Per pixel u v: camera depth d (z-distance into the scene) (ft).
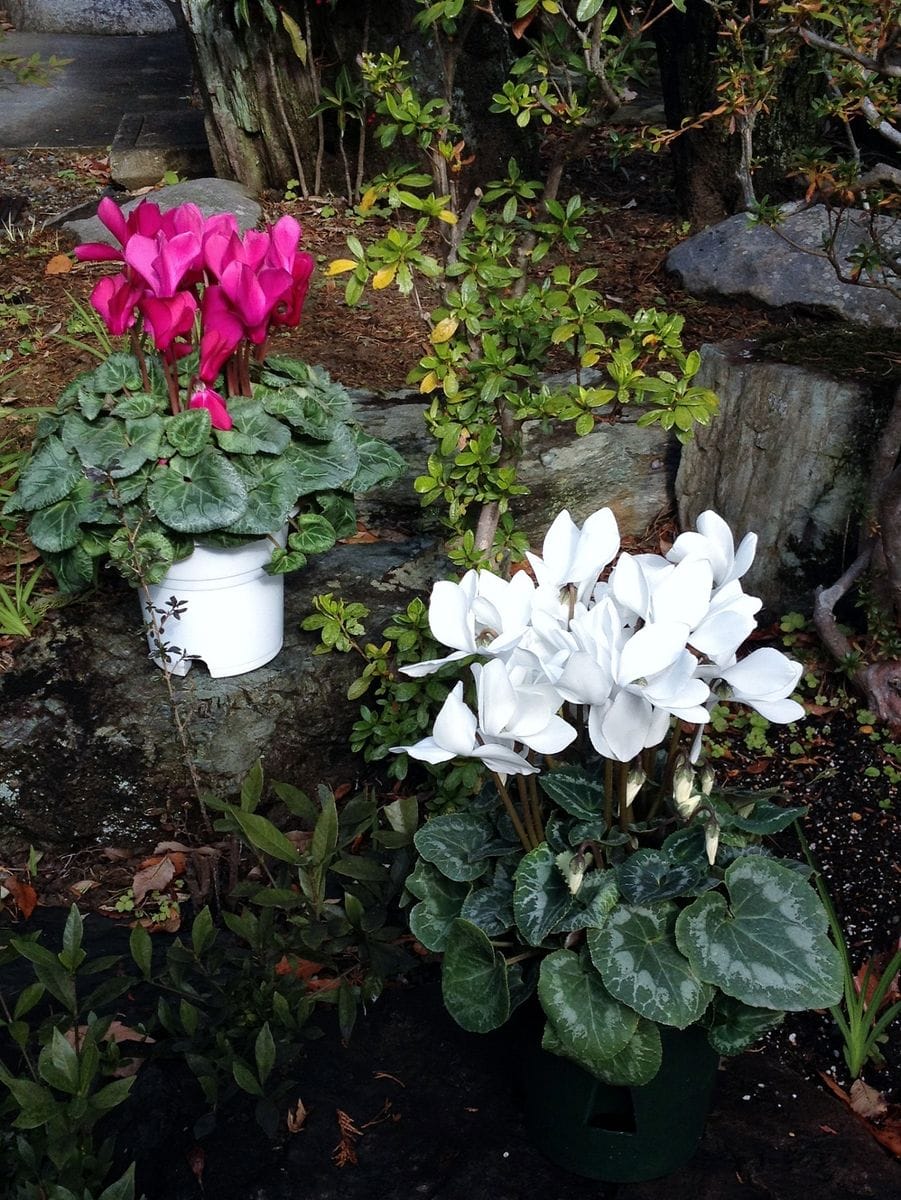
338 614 10.03
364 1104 7.78
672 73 19.38
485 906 6.70
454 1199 7.11
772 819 6.74
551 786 6.59
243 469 9.15
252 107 21.63
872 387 11.39
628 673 5.63
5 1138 7.14
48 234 20.62
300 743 10.33
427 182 8.68
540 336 9.12
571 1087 6.86
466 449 9.60
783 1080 7.93
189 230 8.82
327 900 9.09
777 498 12.10
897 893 9.17
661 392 8.61
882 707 10.80
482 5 8.63
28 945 7.57
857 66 9.53
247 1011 8.07
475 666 6.22
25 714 10.05
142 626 10.80
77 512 9.06
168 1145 7.51
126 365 9.52
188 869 9.90
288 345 16.37
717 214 20.01
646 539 13.44
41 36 36.17
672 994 6.01
